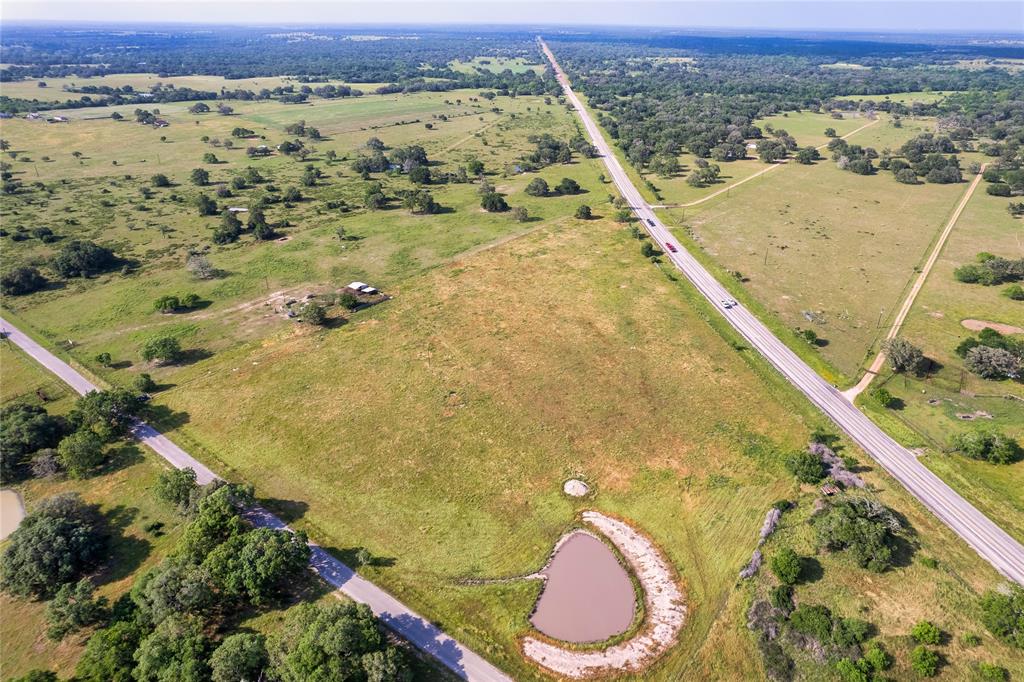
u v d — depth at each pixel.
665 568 64.31
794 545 64.69
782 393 90.19
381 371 97.12
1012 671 51.59
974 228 154.38
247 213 169.50
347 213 171.75
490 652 56.22
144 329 110.94
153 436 84.31
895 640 54.34
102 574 63.91
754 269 133.25
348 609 54.88
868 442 80.25
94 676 51.47
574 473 76.94
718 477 75.44
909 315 111.94
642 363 98.31
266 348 104.19
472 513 71.25
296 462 79.06
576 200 183.12
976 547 63.88
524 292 123.44
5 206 174.12
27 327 112.19
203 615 59.31
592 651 56.41
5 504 73.94
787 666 53.50
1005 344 95.94
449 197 187.50
